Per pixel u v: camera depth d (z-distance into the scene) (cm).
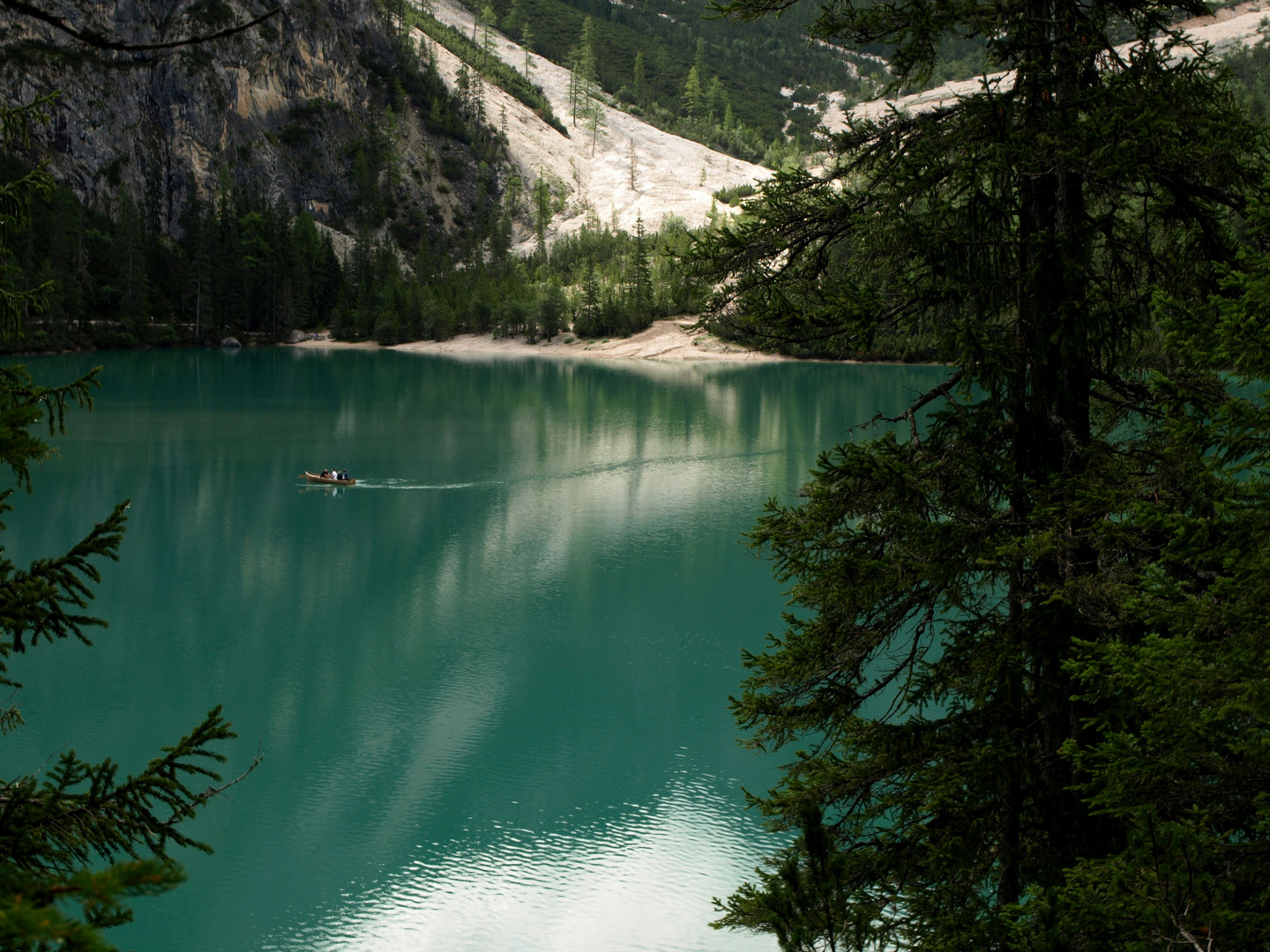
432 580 4547
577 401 10775
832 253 1095
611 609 4184
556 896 2203
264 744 2920
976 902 1007
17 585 553
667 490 6369
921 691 1090
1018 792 1005
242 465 6894
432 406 10175
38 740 2891
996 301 1031
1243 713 652
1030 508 1030
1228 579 650
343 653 3662
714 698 3312
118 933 2050
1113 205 977
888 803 1094
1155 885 618
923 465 1061
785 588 4459
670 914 2147
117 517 589
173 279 17938
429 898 2194
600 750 2917
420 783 2711
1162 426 1004
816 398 11081
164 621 3953
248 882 2239
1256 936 585
